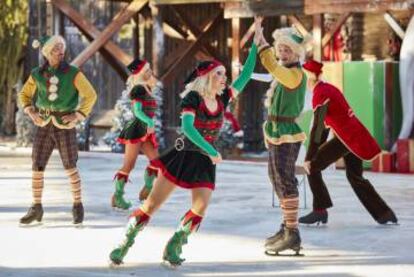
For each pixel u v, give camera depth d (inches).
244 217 817.5
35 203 767.1
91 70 1913.1
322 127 733.3
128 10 1606.8
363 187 772.6
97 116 1691.7
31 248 661.9
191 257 629.3
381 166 1251.8
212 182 575.5
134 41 1809.8
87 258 622.8
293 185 637.9
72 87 740.7
